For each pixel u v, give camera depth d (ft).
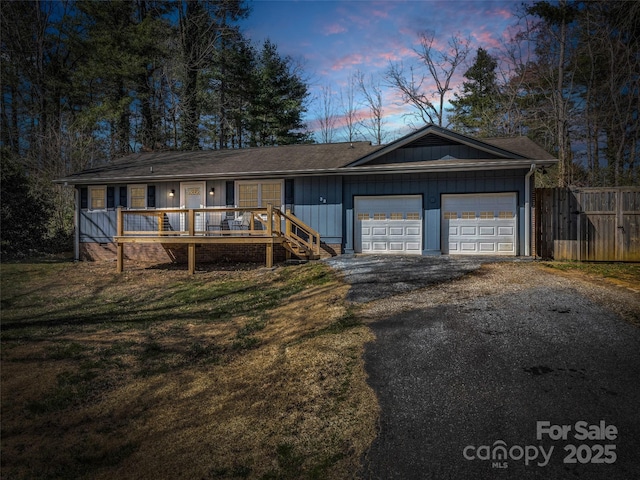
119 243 39.78
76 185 48.60
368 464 9.23
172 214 45.91
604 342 14.35
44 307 27.25
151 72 88.58
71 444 11.27
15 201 55.98
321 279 29.45
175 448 10.71
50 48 82.79
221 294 29.17
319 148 50.67
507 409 10.78
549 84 75.05
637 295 20.06
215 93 95.35
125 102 80.28
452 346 14.82
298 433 10.72
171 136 92.17
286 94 102.89
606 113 69.97
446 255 37.83
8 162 57.31
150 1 90.38
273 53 99.81
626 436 9.48
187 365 16.52
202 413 12.44
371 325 17.74
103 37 77.82
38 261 48.57
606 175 67.77
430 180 38.70
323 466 9.34
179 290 31.32
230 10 95.50
